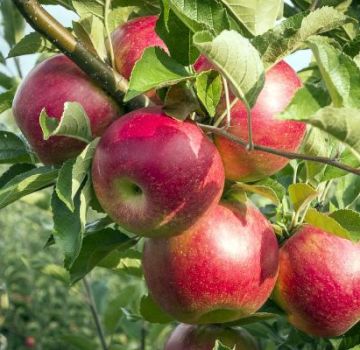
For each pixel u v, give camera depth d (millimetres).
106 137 428
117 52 478
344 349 555
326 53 376
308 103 363
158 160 413
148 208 424
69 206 417
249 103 395
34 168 506
